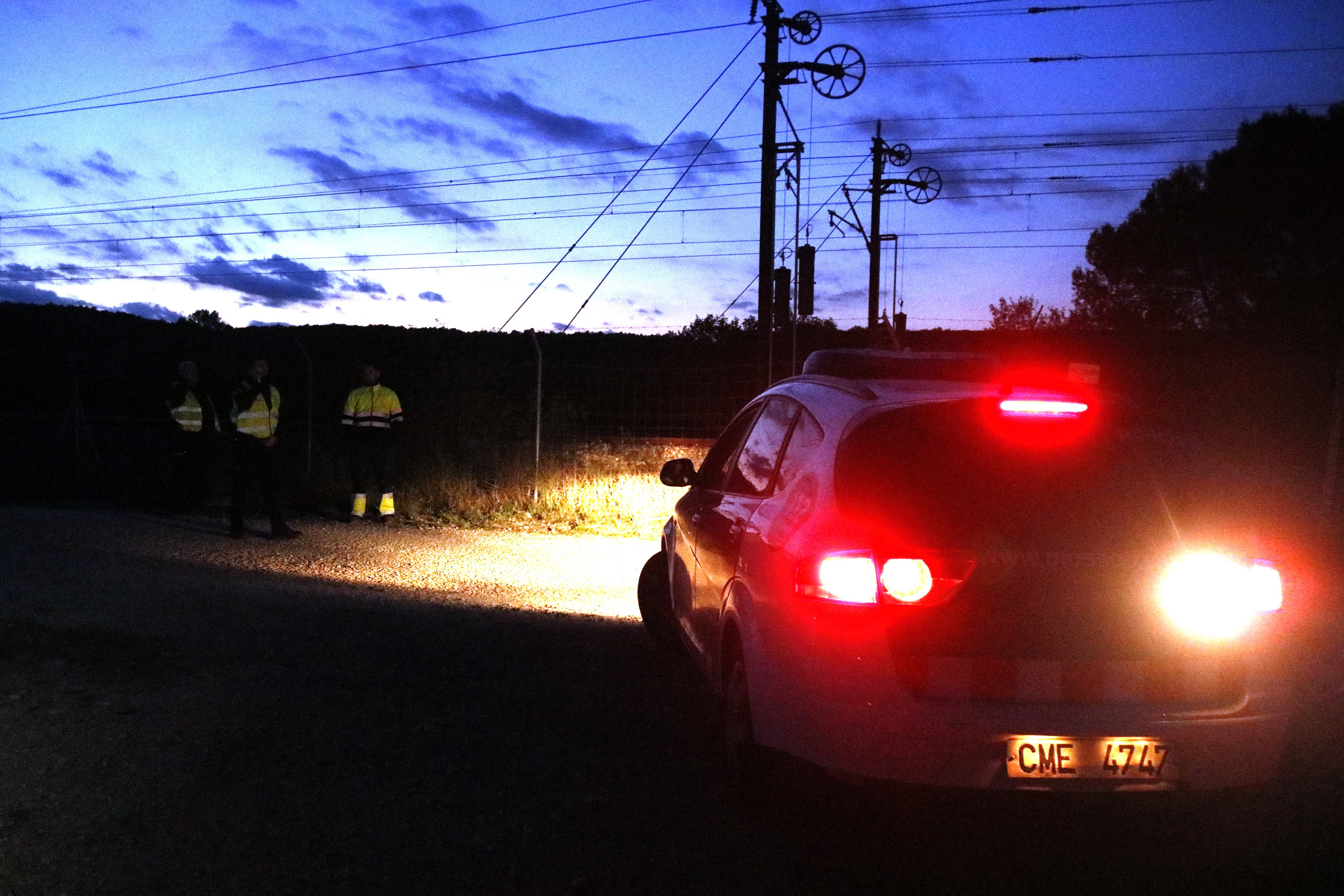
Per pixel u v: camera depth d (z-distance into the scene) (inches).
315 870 135.8
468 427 627.5
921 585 130.0
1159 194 1168.8
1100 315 1251.8
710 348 1061.1
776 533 151.8
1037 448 145.0
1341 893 137.3
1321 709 163.5
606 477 577.6
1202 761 128.0
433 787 164.9
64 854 137.4
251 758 173.6
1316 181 986.7
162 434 943.7
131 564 356.5
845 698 131.0
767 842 149.6
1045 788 126.6
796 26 599.8
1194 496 139.8
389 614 290.5
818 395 169.8
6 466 697.6
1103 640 129.2
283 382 1200.8
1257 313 1045.8
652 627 259.1
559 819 154.9
